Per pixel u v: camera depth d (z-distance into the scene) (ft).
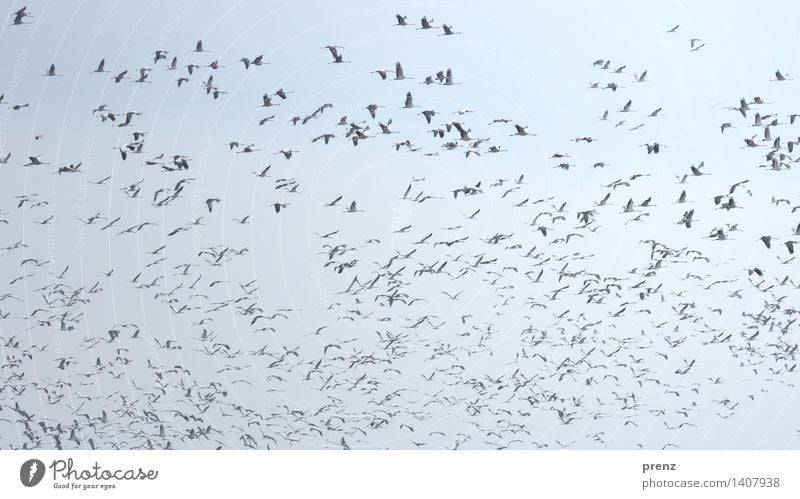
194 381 291.79
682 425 304.09
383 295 308.40
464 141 267.59
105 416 280.92
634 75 296.71
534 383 306.55
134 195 274.77
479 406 300.81
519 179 296.30
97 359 291.17
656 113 294.66
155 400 286.87
